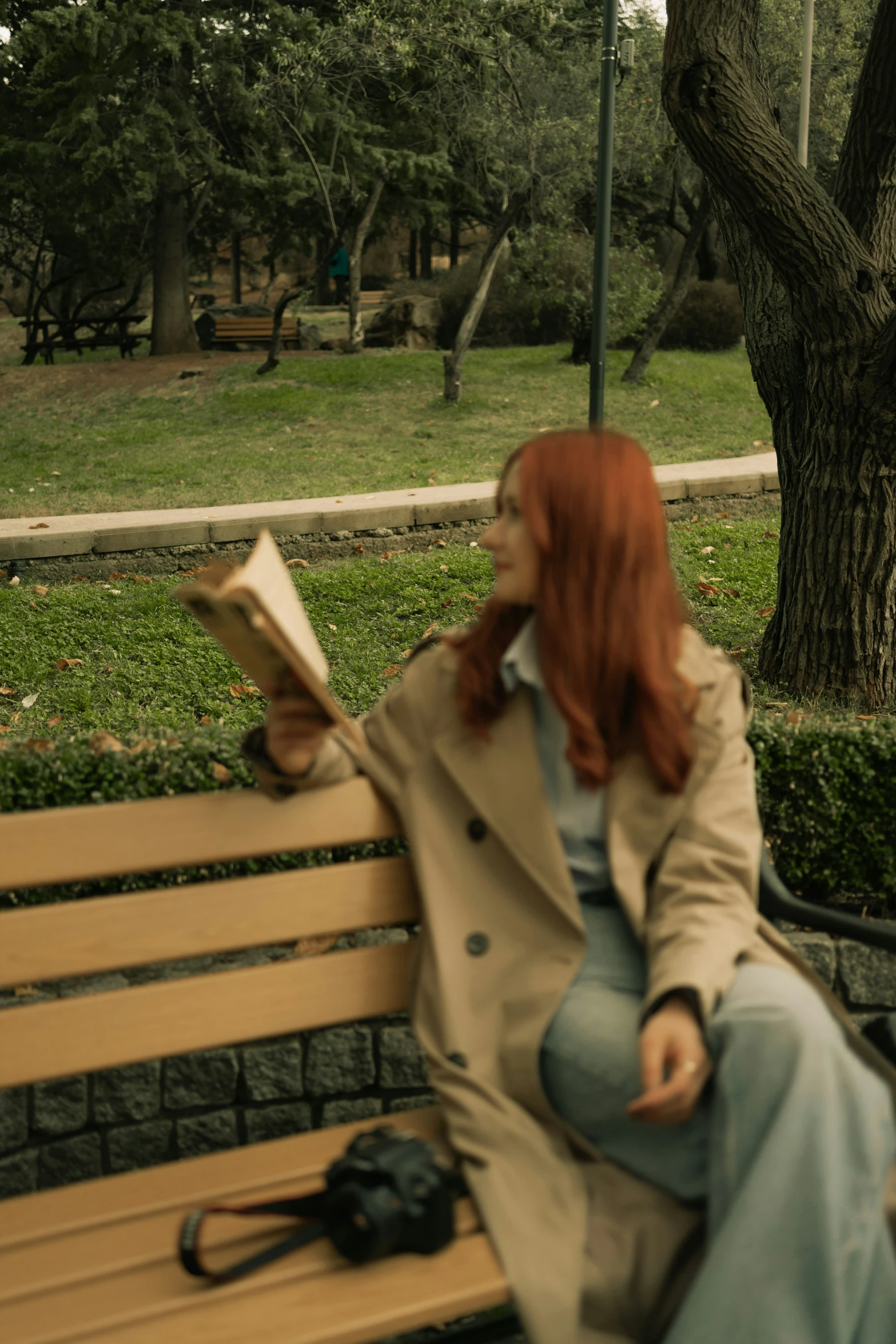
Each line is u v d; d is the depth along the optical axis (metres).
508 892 1.98
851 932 2.06
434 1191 1.66
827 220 4.96
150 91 18.34
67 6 18.31
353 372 17.94
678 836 1.93
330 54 16.31
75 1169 2.53
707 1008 1.69
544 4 15.65
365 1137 1.74
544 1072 1.88
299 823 2.00
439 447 14.16
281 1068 2.59
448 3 15.24
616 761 1.93
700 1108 1.78
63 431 16.02
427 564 8.55
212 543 9.30
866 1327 1.67
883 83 5.11
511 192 17.73
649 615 1.86
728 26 4.72
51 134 18.20
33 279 24.86
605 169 8.70
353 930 2.06
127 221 22.58
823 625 5.82
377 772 2.06
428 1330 2.35
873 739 2.79
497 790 1.94
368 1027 2.62
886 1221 1.73
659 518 1.89
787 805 2.78
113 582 8.66
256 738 1.95
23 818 1.86
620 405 16.09
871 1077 1.70
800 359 5.73
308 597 7.84
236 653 1.81
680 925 1.82
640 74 16.84
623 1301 1.70
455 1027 1.88
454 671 2.05
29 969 1.86
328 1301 1.60
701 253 22.36
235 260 35.41
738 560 8.66
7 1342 1.53
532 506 1.86
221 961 2.89
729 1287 1.58
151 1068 2.53
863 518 5.63
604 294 8.86
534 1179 1.76
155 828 1.93
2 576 8.75
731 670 2.04
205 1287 1.64
